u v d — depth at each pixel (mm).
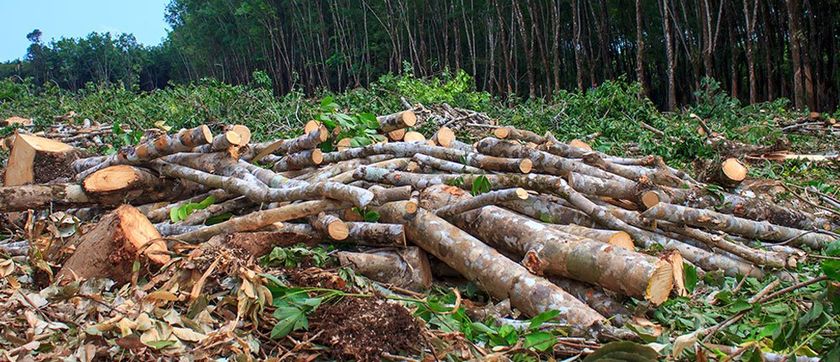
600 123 10188
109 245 3373
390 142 5344
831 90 20625
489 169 4645
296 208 3963
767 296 3385
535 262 3584
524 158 4777
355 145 5309
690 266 3527
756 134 10180
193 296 3109
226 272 3291
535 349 2951
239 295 3092
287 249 3775
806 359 2738
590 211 4180
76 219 4160
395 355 2920
